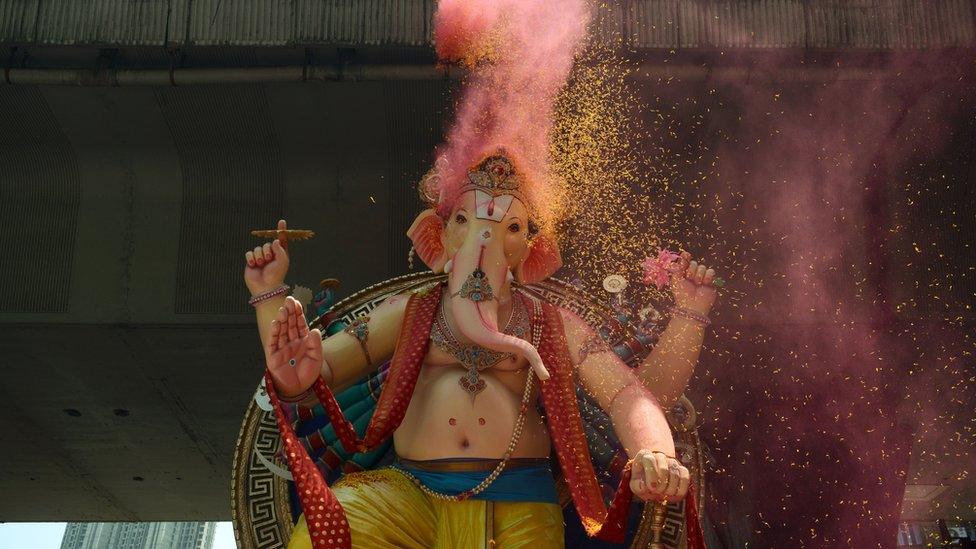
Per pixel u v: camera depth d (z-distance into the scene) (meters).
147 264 10.34
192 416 13.44
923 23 8.24
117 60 9.15
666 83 8.95
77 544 102.31
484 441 4.42
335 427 4.18
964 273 9.81
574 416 4.55
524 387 4.64
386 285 5.23
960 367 10.48
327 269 10.34
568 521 5.04
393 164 10.12
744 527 10.52
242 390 12.43
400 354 4.56
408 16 8.41
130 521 18.67
